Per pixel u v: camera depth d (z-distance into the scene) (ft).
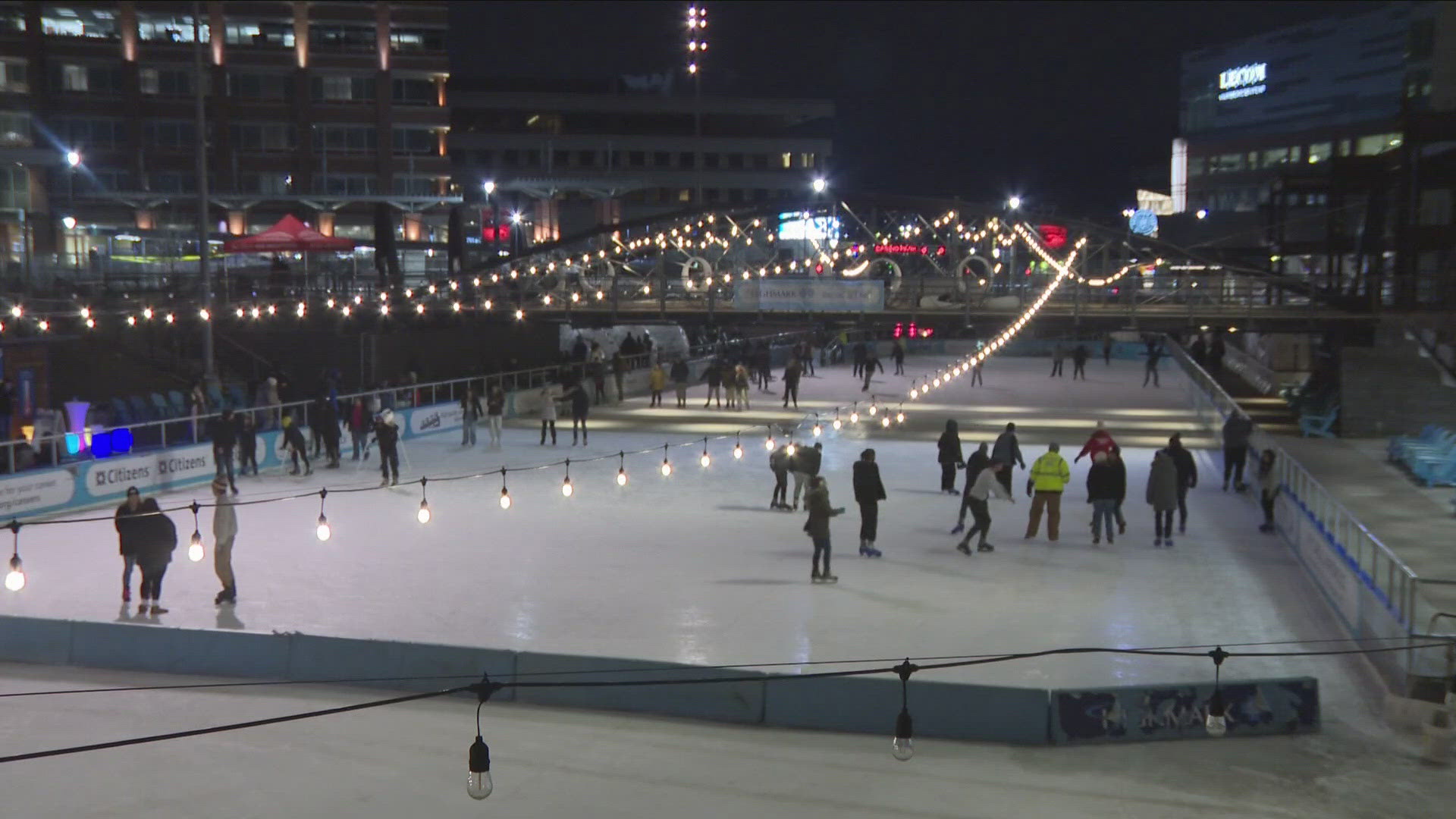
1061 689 40.96
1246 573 63.36
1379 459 103.35
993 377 187.21
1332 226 171.83
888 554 67.51
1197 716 41.52
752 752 40.29
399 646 46.19
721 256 180.24
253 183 277.03
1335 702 44.73
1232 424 87.97
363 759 39.60
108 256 181.57
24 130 263.70
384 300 143.95
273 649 47.42
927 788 37.17
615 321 150.51
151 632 48.60
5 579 61.31
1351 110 328.49
